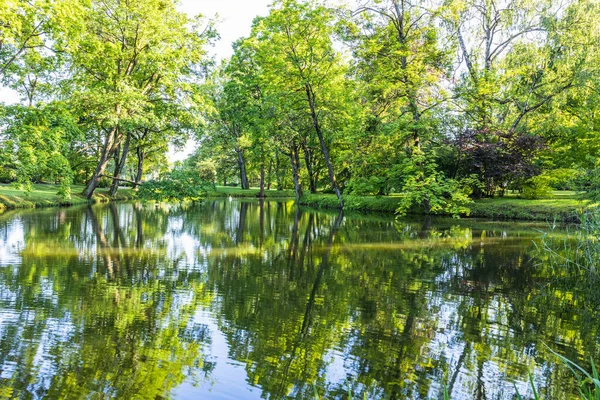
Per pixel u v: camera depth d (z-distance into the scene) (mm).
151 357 4445
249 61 36469
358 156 24734
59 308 5980
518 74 22578
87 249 10844
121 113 23453
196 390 3777
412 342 5086
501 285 7930
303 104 27625
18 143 18625
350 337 5184
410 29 22594
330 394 3797
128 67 26172
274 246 12086
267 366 4336
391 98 23203
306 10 23891
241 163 52656
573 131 25156
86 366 4172
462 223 18656
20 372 3992
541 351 4918
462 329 5578
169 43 26094
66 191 22688
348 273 8672
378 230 16156
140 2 24094
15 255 9758
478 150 21688
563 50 21891
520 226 17484
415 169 22172
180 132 29125
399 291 7379
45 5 17234
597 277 8609
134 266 8938
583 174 13133
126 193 40062
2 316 5535
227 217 21359
